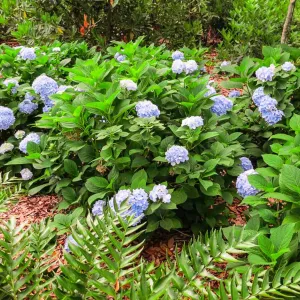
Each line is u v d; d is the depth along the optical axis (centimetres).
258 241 195
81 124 306
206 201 300
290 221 204
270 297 164
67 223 276
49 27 642
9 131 433
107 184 296
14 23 789
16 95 431
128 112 319
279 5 725
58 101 337
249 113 381
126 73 396
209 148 318
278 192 225
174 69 388
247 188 264
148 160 309
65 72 484
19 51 465
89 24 665
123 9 681
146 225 304
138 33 704
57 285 176
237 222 330
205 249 183
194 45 718
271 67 359
